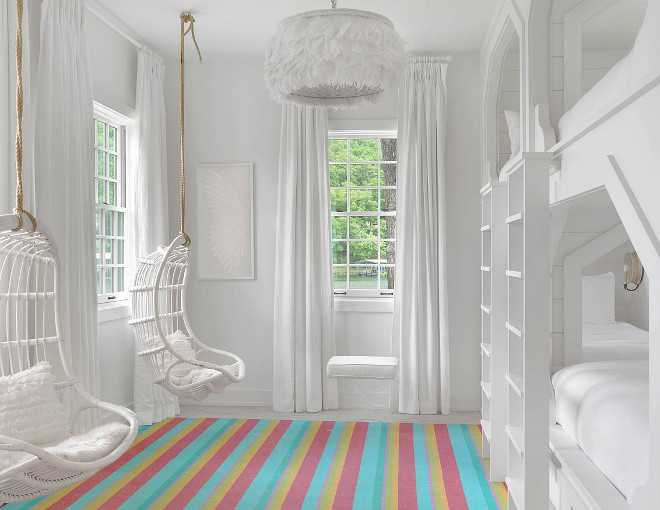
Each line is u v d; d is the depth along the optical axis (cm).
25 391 296
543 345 271
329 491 366
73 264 402
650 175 168
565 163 272
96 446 277
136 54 535
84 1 431
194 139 589
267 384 585
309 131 559
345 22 281
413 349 546
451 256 564
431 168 549
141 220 520
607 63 454
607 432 256
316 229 561
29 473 241
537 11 329
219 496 357
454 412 557
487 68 509
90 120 427
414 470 404
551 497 309
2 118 345
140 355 401
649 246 166
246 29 507
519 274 292
